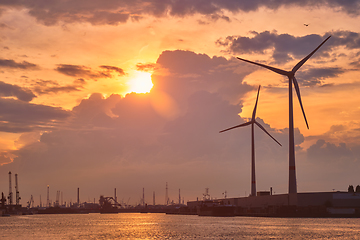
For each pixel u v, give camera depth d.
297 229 191.75
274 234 173.00
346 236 163.62
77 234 192.62
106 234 190.12
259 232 181.88
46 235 188.88
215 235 173.75
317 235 167.62
